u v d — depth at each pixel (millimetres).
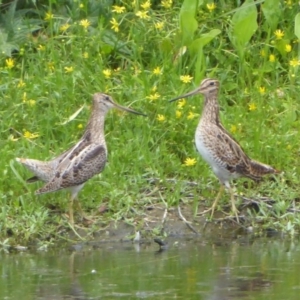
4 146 13844
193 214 13336
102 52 15688
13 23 15977
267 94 15281
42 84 14859
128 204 13242
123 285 11109
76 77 15086
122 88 14938
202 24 16172
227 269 11680
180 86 15016
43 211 13000
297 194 13719
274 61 15547
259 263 11922
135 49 15648
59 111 14555
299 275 11445
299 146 14422
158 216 13266
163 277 11375
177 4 16578
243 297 10680
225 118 14648
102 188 13461
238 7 16328
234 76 15711
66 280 11273
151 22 16141
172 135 14281
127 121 14531
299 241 13000
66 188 12836
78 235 12828
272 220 13367
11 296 10719
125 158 13844
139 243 12898
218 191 13742
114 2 16562
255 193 13734
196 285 11094
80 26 15750
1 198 12977
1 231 12703
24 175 13438
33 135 13922
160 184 13664
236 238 13109
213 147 13188
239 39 15570
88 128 13234
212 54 15977
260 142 14250
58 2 16359
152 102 14648
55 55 15289
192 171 13820
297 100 15266
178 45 15648
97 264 11898
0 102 14656
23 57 15609
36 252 12453
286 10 16469
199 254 12352
